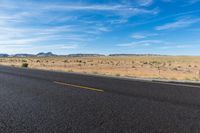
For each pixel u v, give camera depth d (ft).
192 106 22.48
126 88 35.17
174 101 24.89
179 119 18.01
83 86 37.47
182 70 127.03
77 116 19.13
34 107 22.61
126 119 18.07
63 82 43.19
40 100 25.93
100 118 18.44
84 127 16.24
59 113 20.20
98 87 36.29
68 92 31.37
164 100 25.48
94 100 25.71
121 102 24.50
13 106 23.15
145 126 16.30
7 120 18.25
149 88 35.06
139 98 26.73
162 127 16.07
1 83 41.78
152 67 158.10
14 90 33.50
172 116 18.88
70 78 51.21
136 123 17.02
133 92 31.19
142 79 50.16
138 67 156.56
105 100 25.62
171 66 176.96
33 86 37.68
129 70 119.85
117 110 20.98
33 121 17.92
